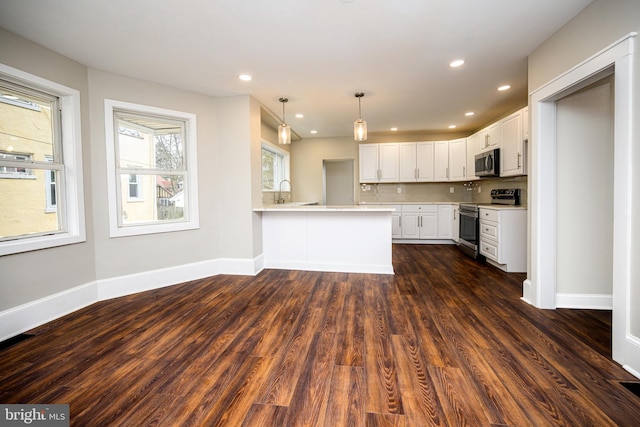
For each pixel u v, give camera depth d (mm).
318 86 3387
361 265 3914
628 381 1593
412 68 2930
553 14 2057
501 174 4238
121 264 3059
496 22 2150
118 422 1332
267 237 4164
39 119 2506
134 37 2309
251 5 1927
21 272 2271
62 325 2346
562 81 2211
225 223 3824
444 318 2416
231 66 2850
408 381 1606
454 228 5629
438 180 5957
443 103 4082
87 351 1947
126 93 3049
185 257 3531
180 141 3543
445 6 1958
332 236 3982
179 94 3414
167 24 2139
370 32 2268
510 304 2717
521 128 3715
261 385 1589
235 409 1411
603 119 2473
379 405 1428
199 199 3625
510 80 3268
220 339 2102
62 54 2557
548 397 1471
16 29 2168
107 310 2654
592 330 2180
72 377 1666
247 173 3715
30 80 2334
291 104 4066
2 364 1800
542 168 2547
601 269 2568
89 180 2836
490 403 1432
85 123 2791
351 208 3658
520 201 4273
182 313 2578
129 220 3197
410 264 4312
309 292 3109
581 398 1462
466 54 2646
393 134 6301
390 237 3842
